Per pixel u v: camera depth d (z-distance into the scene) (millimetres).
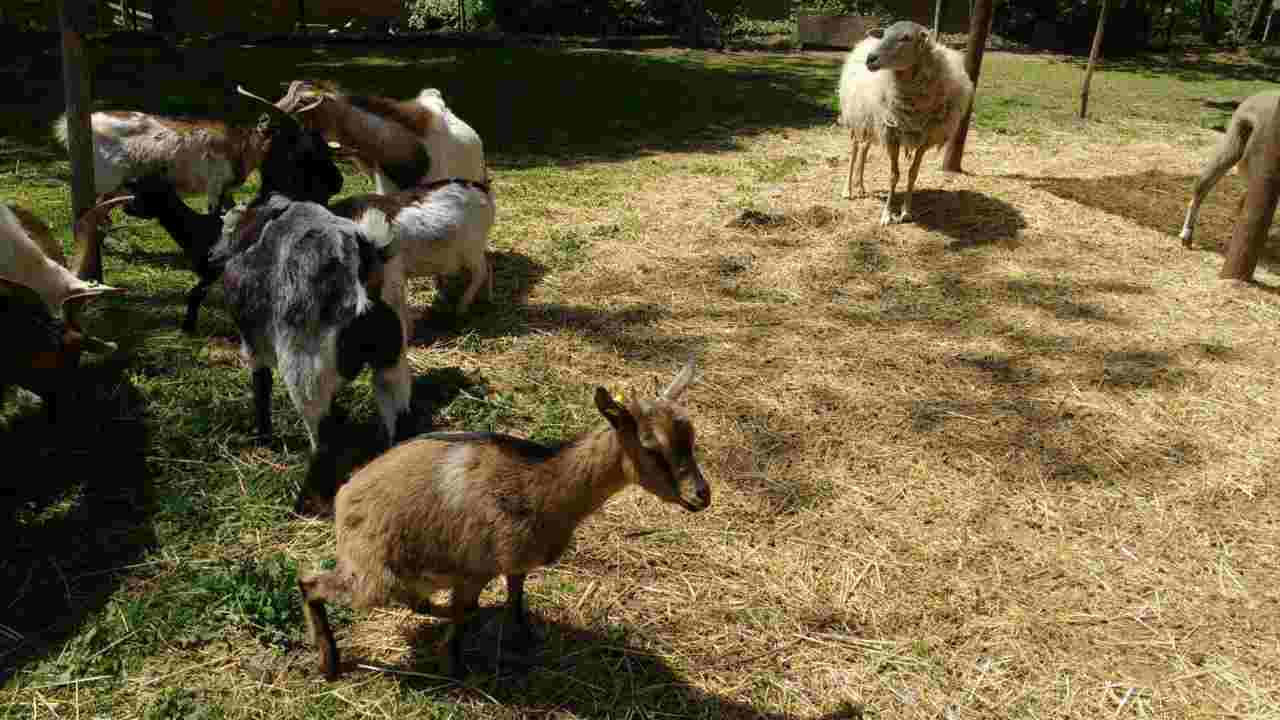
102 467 2105
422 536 1408
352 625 1688
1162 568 1953
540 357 2770
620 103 6719
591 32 10516
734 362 2801
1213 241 4023
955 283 3471
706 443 2355
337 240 1898
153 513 1964
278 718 1485
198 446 2191
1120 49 10664
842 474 2250
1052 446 2389
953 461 2316
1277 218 4402
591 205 4254
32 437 2201
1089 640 1749
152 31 8172
